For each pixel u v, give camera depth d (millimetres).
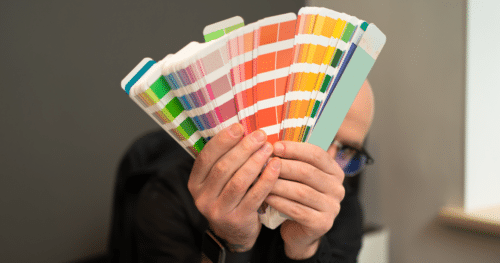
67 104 1449
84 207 1521
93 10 1487
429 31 1611
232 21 427
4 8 1268
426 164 1659
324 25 375
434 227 1624
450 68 1525
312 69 386
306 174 419
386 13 1825
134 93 375
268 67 374
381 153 1895
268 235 720
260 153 391
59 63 1415
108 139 1585
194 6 1801
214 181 409
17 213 1338
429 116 1633
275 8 2123
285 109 398
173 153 1056
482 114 1528
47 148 1405
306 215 438
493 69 1557
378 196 1913
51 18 1381
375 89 1919
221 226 454
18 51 1310
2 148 1294
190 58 335
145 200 818
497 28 1545
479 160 1534
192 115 387
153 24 1667
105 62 1544
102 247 1581
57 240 1446
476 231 1441
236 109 387
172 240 763
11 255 1325
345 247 952
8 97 1297
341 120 427
